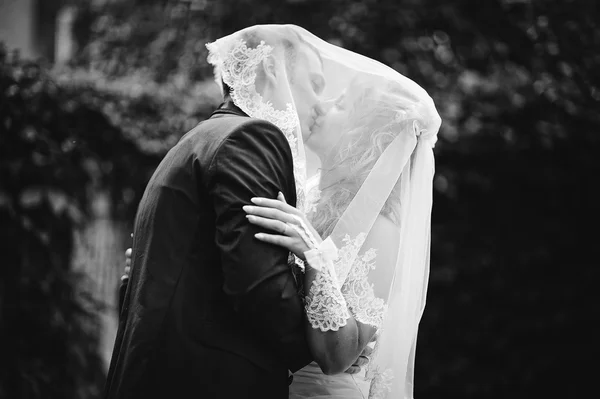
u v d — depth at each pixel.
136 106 4.89
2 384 4.27
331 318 2.01
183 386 1.97
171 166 2.10
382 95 2.32
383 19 5.42
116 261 5.11
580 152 5.59
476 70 5.60
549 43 5.59
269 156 2.04
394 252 2.23
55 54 7.67
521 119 5.47
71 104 4.58
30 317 4.36
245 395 1.98
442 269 5.92
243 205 1.97
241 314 1.95
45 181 4.42
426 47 5.48
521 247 5.89
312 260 2.00
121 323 2.16
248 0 5.64
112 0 6.39
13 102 4.35
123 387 2.01
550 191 5.79
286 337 1.97
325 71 2.37
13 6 8.05
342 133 2.34
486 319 5.93
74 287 4.50
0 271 4.33
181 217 2.04
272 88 2.23
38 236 4.40
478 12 5.60
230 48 2.25
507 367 5.94
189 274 2.02
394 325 2.25
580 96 5.48
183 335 1.99
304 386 2.26
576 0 5.66
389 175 2.23
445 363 5.95
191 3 5.91
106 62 6.18
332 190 2.31
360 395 2.31
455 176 5.60
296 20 5.50
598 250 5.85
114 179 4.84
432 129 2.32
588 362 5.87
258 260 1.94
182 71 5.87
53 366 4.42
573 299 5.88
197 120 5.01
